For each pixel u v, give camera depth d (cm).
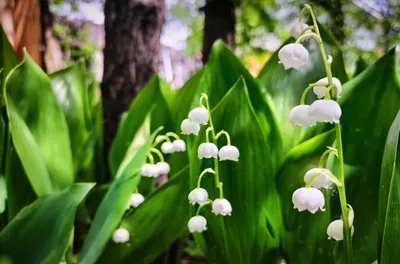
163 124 26
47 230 16
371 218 17
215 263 18
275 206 18
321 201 12
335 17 82
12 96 22
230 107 18
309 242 17
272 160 19
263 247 18
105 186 28
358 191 17
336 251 17
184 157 24
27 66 22
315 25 13
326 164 17
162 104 26
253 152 17
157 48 34
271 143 19
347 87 18
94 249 17
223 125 18
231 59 21
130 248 19
